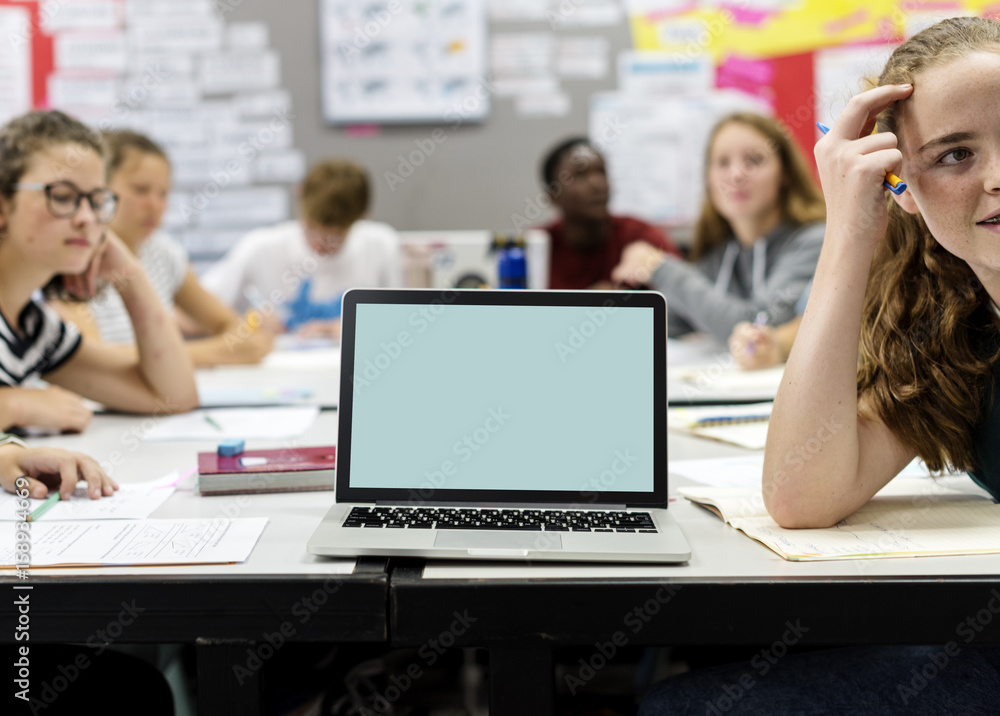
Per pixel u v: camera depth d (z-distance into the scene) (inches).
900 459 32.0
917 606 24.5
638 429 31.9
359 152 128.0
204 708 25.5
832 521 30.0
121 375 54.5
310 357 83.9
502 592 24.9
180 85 127.3
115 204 52.2
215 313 86.5
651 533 28.2
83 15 126.0
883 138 29.6
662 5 124.0
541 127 127.0
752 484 36.7
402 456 31.8
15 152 45.3
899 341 32.7
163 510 33.2
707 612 24.8
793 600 24.6
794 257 79.7
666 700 28.9
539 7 124.9
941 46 29.2
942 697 28.2
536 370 32.3
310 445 45.6
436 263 80.7
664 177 127.1
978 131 27.9
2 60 126.6
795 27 122.6
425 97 127.0
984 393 31.9
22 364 50.8
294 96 127.2
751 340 68.6
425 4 125.0
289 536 29.5
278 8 125.8
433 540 27.3
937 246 32.5
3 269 47.8
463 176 128.2
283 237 116.1
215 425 50.9
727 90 125.0
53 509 32.9
